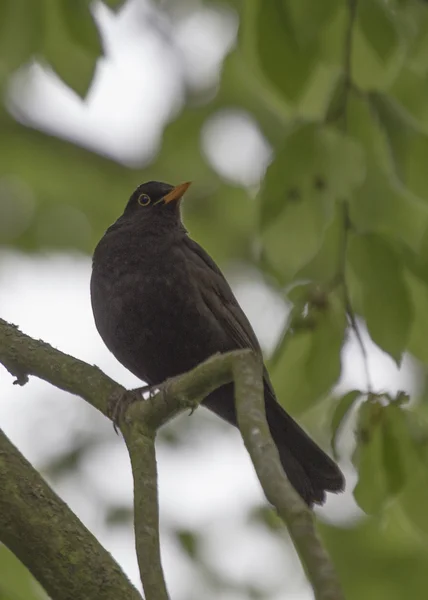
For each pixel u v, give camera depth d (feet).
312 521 19.22
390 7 32.81
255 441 21.90
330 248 31.24
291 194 29.86
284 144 29.91
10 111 60.34
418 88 33.22
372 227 30.81
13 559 30.48
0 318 31.24
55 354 30.17
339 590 17.85
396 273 29.96
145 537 24.98
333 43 32.71
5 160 60.34
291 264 30.12
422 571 39.40
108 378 29.32
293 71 30.96
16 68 32.07
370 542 39.81
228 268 58.65
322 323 30.22
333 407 31.22
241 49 31.48
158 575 24.18
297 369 30.37
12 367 30.35
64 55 31.78
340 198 30.25
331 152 29.60
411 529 32.35
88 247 58.65
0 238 58.18
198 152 55.36
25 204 59.31
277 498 19.86
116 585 25.35
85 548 25.57
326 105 31.78
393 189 32.07
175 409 26.78
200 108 53.62
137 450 26.89
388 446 29.22
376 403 29.40
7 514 25.45
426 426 29.43
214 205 59.41
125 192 60.49
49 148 60.80
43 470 48.80
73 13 31.32
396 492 29.25
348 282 30.58
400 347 29.81
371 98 31.37
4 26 31.73
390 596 39.50
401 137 30.94
